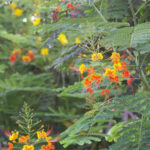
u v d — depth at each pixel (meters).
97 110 2.18
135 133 1.84
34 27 2.50
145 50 2.22
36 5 3.20
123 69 2.27
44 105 4.86
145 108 1.99
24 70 6.07
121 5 2.92
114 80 2.22
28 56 5.71
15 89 4.71
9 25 5.81
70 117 4.48
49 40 2.91
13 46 5.86
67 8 2.79
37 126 2.22
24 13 5.27
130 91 2.68
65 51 2.88
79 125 2.13
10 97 4.75
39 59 5.60
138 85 2.71
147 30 1.88
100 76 2.24
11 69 5.99
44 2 2.86
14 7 3.58
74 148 3.54
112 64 2.40
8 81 4.94
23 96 4.85
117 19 3.14
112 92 2.58
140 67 2.44
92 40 2.27
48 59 5.29
